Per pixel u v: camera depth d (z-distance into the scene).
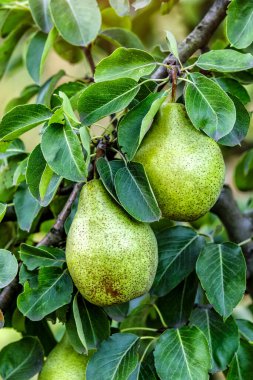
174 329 0.76
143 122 0.70
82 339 0.74
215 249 0.78
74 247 0.72
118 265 0.72
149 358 0.78
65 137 0.70
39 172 0.72
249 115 0.76
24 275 0.76
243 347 0.79
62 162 0.69
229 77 0.80
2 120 0.72
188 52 0.82
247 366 0.78
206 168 0.73
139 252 0.72
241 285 0.76
